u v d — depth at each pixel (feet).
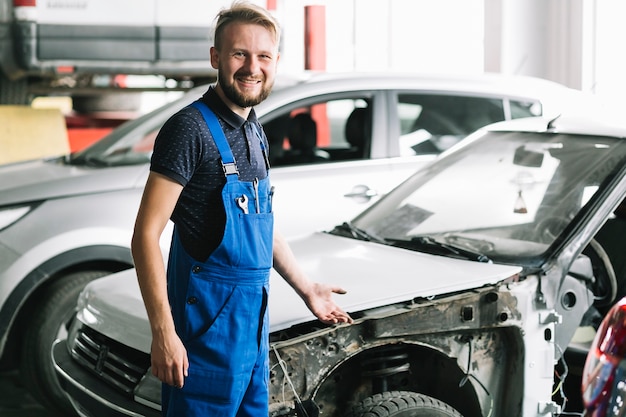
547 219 13.79
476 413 12.82
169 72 30.48
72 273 19.06
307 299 11.89
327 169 21.11
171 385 10.73
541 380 12.76
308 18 32.65
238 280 10.81
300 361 11.74
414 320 12.16
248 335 10.90
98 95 37.09
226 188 10.75
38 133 32.04
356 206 20.95
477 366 12.67
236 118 10.90
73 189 19.48
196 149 10.64
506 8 37.40
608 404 9.57
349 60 42.50
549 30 37.83
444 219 14.88
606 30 36.65
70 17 29.60
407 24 42.37
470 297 12.37
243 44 10.75
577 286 13.35
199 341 10.74
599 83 36.76
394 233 15.07
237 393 10.92
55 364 14.21
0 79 32.12
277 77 22.29
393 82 22.08
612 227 15.79
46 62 29.60
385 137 21.75
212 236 10.83
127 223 19.35
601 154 14.30
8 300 18.52
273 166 21.25
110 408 12.51
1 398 20.61
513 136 15.97
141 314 12.83
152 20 30.14
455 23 41.14
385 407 12.07
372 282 12.67
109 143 21.71
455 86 22.54
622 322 9.69
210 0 30.32
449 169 16.11
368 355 12.70
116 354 12.98
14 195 19.16
